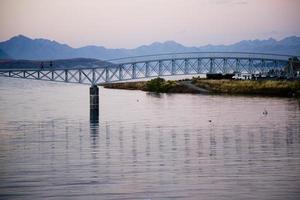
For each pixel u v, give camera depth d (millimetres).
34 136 105812
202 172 70625
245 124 119062
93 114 147250
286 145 90000
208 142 94812
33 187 64438
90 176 69312
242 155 81750
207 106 164375
